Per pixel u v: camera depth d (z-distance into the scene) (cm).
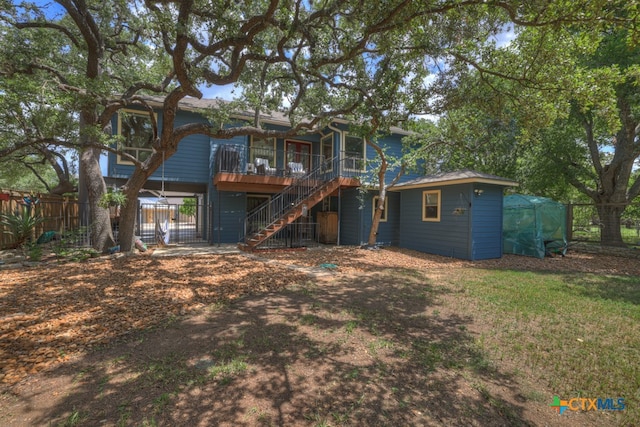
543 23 511
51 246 951
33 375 293
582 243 1263
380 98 750
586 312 489
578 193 2103
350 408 251
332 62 691
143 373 297
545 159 1453
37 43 930
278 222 1165
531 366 325
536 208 1116
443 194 1157
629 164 1247
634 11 459
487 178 1034
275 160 1495
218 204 1338
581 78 684
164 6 633
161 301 512
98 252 898
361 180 1292
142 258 912
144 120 1238
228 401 256
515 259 1059
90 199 945
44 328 398
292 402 257
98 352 340
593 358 343
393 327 423
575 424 241
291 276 717
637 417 249
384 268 855
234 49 717
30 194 1021
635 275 787
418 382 291
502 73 721
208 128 885
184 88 710
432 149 1344
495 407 258
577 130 1429
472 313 482
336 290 607
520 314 479
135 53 1216
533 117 741
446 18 629
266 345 361
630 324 441
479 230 1059
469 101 781
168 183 1343
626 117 1188
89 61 919
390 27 568
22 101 638
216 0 547
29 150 1395
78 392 267
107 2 972
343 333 399
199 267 795
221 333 393
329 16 610
